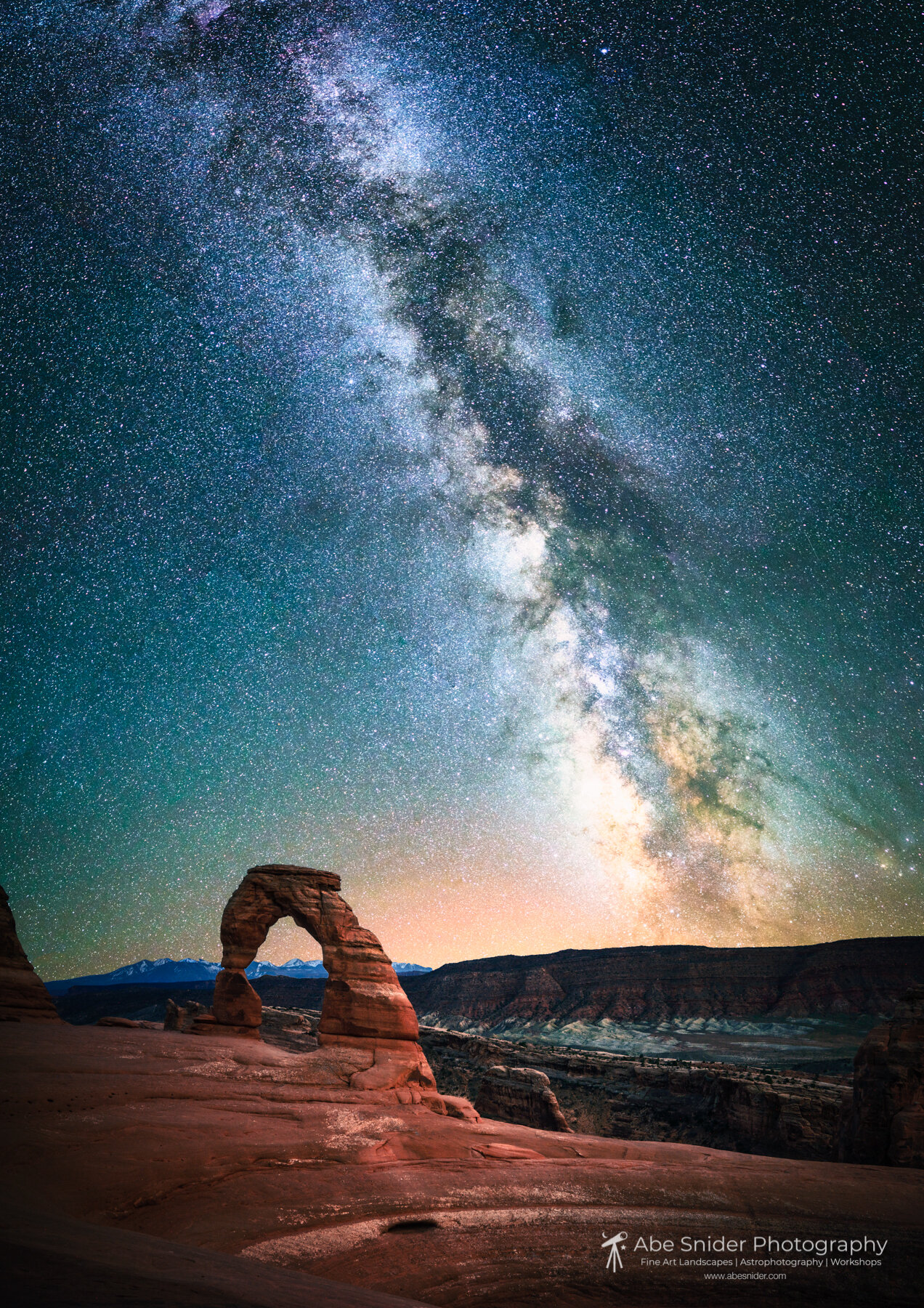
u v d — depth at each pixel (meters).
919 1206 19.62
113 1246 8.40
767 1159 22.78
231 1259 9.50
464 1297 12.90
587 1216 16.48
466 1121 22.59
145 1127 15.95
